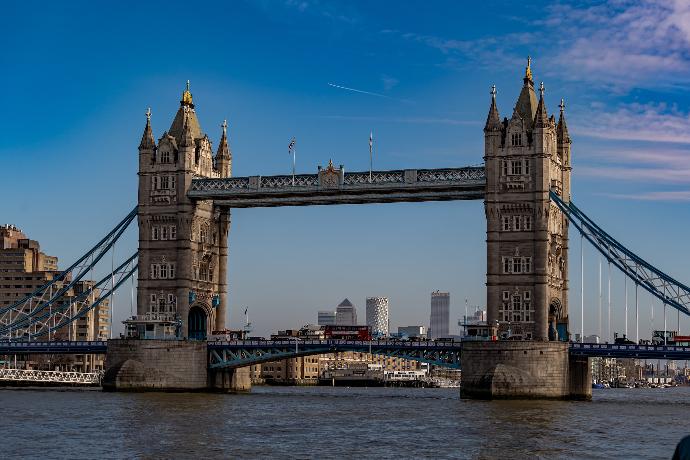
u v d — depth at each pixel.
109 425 99.19
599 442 88.12
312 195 168.50
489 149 156.50
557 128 167.12
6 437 88.31
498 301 154.50
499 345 146.75
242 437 90.00
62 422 102.12
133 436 89.44
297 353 165.88
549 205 154.38
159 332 170.00
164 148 176.62
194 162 177.38
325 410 124.56
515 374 145.50
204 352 169.88
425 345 157.62
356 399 155.75
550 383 145.50
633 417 116.44
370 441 87.81
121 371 164.38
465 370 149.00
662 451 82.38
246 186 171.62
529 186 154.25
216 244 182.25
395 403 141.50
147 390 164.62
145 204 176.50
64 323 182.62
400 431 96.44
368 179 164.00
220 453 78.69
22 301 185.38
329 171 166.00
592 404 142.12
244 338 170.50
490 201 155.75
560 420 109.44
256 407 129.38
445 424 103.75
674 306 149.75
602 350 147.50
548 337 156.38
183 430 95.19
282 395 169.75
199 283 176.75
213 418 109.31
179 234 174.12
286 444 85.12
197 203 176.50
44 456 76.25
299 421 106.88
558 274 161.00
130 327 172.12
